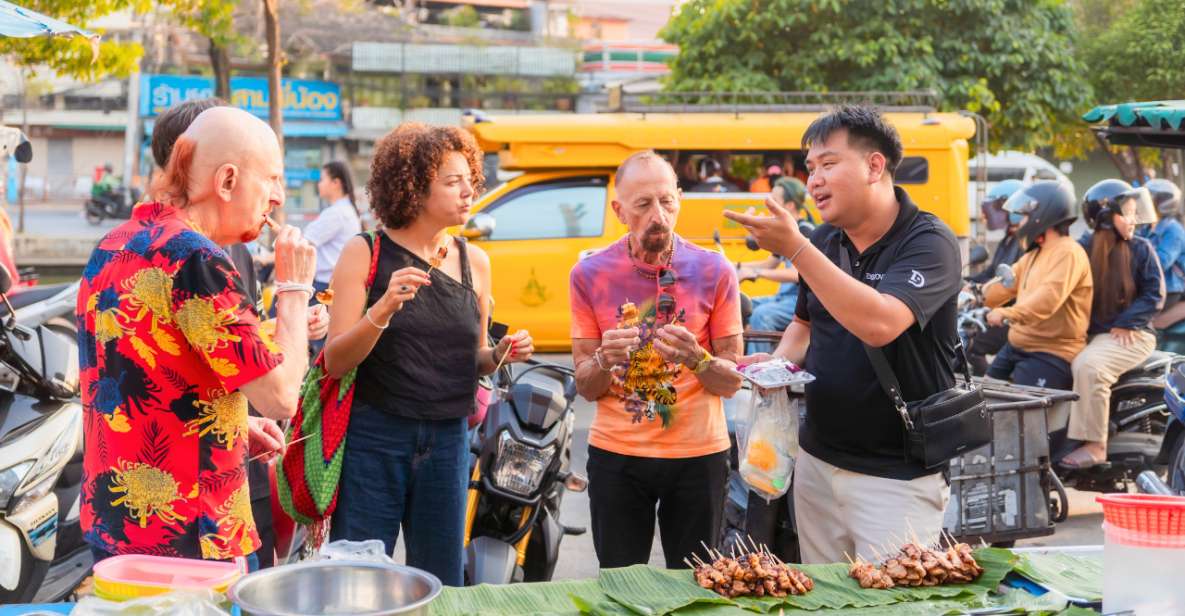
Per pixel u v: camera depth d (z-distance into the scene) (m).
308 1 32.56
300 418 3.63
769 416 3.67
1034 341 7.16
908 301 3.31
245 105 32.44
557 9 41.59
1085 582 2.82
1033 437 5.36
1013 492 5.32
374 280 3.60
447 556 3.70
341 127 33.88
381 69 34.03
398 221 3.61
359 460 3.58
